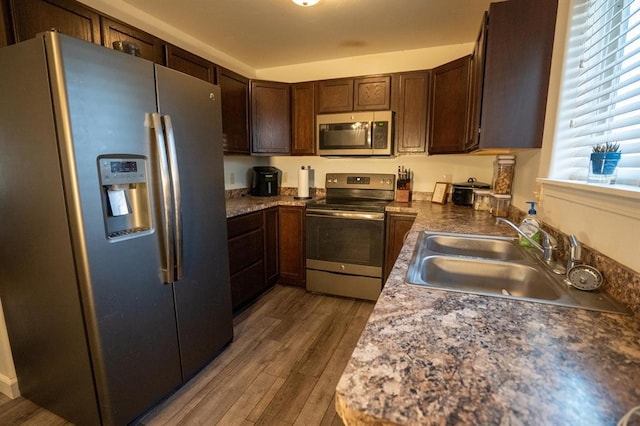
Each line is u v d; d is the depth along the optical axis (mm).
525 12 1590
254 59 3236
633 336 708
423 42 2773
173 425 1498
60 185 1195
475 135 1891
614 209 963
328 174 3416
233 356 2029
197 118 1696
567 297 919
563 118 1530
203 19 2320
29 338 1481
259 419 1541
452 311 824
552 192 1479
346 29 2486
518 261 1281
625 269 880
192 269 1729
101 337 1284
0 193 1357
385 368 585
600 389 534
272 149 3152
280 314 2596
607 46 1224
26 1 1405
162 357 1575
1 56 1214
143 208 1471
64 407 1466
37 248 1316
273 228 3018
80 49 1153
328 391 1733
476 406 493
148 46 1979
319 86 3078
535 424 460
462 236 1676
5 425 1481
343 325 2426
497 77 1657
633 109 1007
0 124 1278
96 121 1215
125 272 1358
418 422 465
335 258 2896
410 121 2859
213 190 1855
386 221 2760
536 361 611
